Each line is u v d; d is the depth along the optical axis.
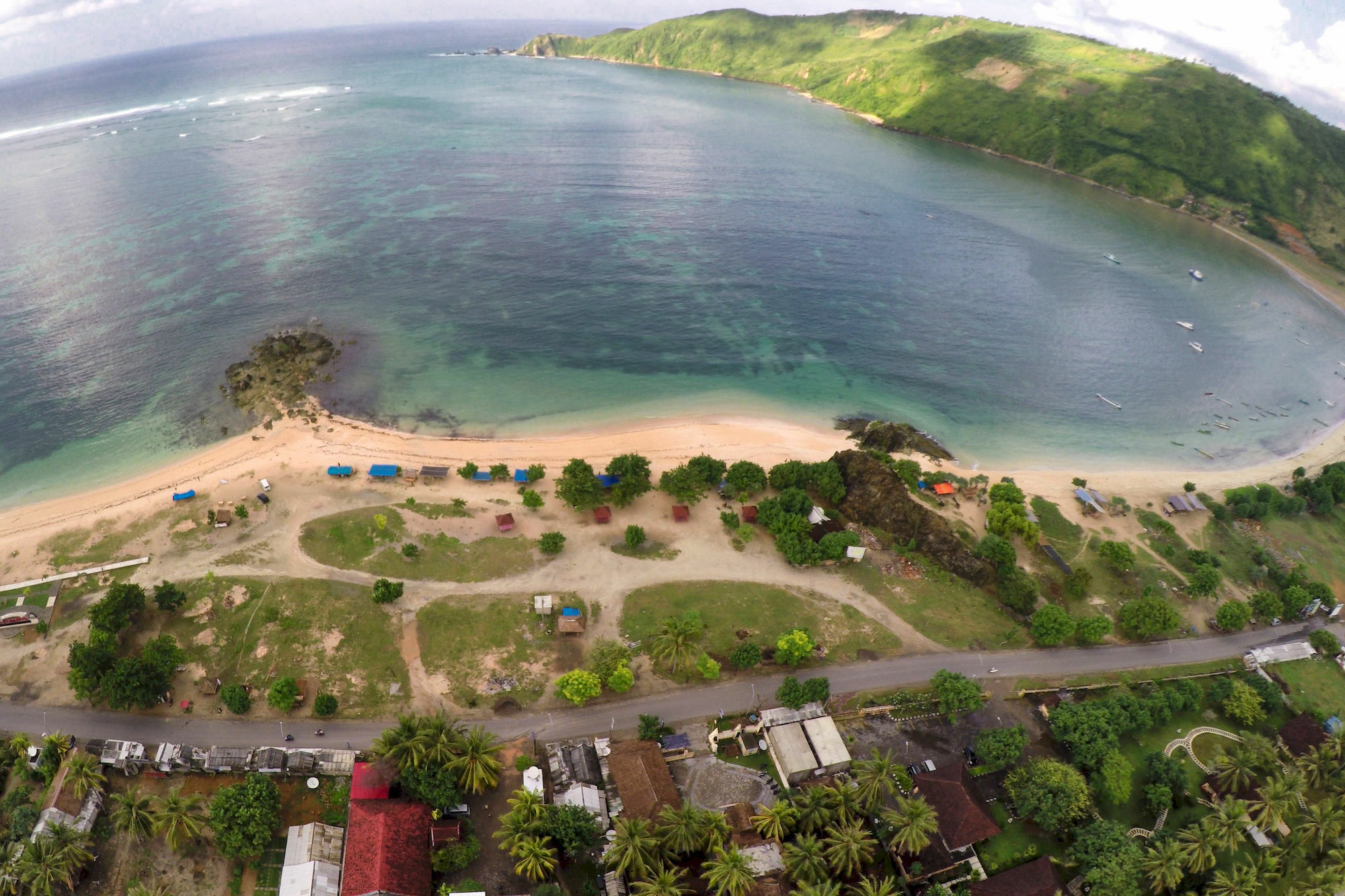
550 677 112.12
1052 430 184.25
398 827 87.12
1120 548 137.25
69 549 130.88
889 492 146.75
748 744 103.44
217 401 174.75
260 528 136.00
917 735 106.19
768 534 142.50
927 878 88.00
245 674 109.50
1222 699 111.69
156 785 94.81
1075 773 96.31
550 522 142.12
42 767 94.06
